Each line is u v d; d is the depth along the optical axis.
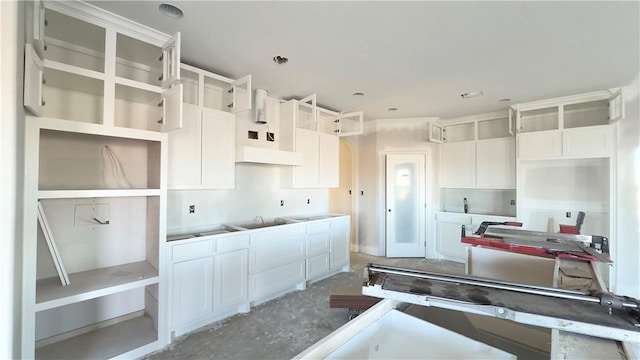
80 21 1.95
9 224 1.32
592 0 1.80
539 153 3.95
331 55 2.64
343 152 6.00
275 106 3.94
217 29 2.21
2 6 1.28
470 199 5.20
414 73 3.04
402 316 1.19
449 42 2.38
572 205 4.06
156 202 2.38
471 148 4.88
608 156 3.49
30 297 1.64
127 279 2.16
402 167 5.17
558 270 1.58
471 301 1.02
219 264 2.70
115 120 2.48
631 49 2.45
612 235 3.47
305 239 3.65
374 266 1.39
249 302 2.96
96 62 2.43
